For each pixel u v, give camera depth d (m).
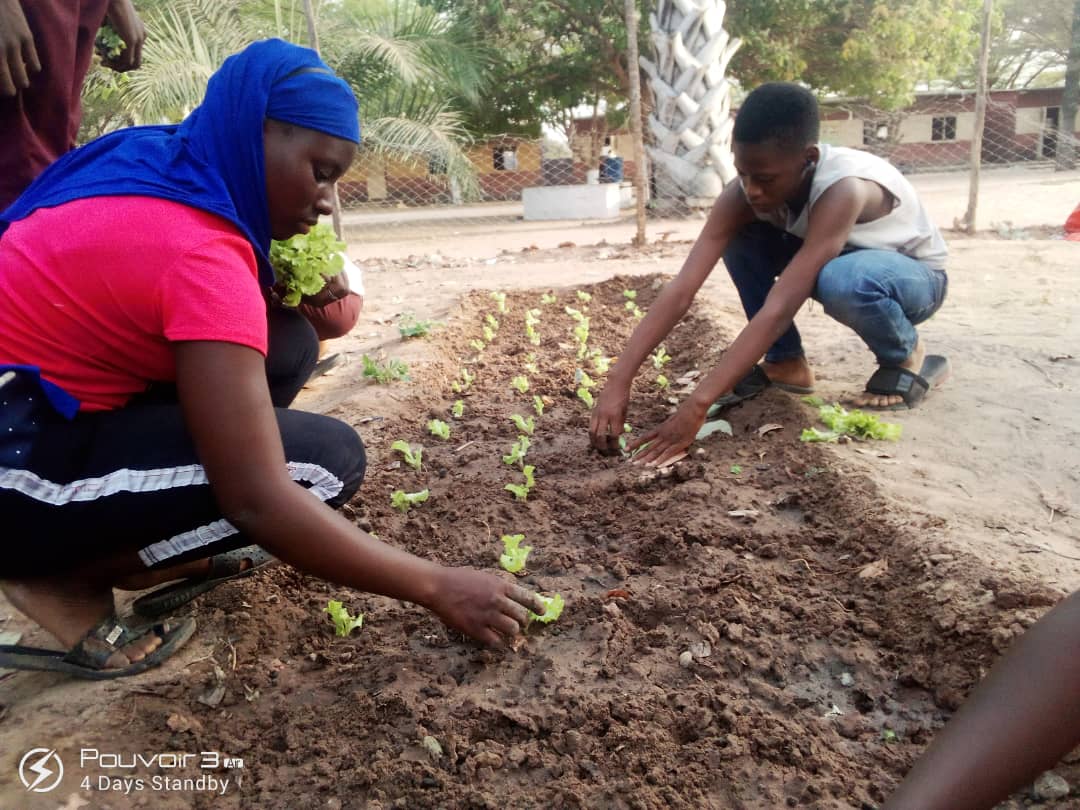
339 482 2.52
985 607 2.42
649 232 13.07
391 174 25.31
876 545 2.87
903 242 3.91
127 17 3.66
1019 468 3.37
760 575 2.76
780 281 3.41
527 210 18.67
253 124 2.06
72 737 2.19
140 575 2.64
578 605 2.68
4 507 2.07
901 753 2.10
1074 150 24.47
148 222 1.96
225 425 1.91
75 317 2.02
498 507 3.35
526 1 19.81
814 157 3.47
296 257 3.06
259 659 2.51
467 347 5.95
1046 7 29.58
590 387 4.82
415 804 1.99
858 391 4.27
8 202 3.06
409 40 16.23
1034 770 1.09
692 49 14.51
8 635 2.70
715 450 3.73
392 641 2.58
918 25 21.00
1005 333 5.21
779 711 2.26
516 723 2.20
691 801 1.97
